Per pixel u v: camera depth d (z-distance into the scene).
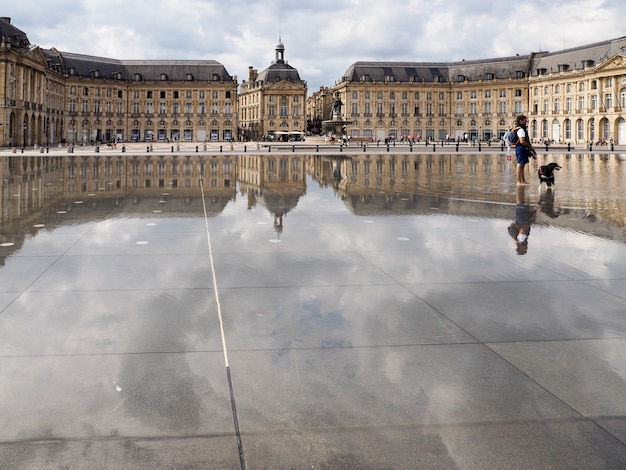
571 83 112.88
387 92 132.62
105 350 5.42
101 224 12.73
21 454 3.79
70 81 119.62
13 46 86.94
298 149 73.69
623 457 3.79
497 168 36.00
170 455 3.80
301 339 5.73
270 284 7.70
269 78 136.75
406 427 4.14
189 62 134.38
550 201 17.34
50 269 8.45
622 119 101.88
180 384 4.75
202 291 7.35
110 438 3.97
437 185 23.17
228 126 133.38
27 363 5.11
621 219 13.57
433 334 5.89
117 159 47.09
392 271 8.43
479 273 8.32
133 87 130.12
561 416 4.28
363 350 5.48
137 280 7.86
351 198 18.20
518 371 5.03
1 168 33.66
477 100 131.38
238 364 5.14
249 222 13.12
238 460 3.76
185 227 12.38
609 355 5.36
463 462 3.74
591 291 7.41
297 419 4.24
